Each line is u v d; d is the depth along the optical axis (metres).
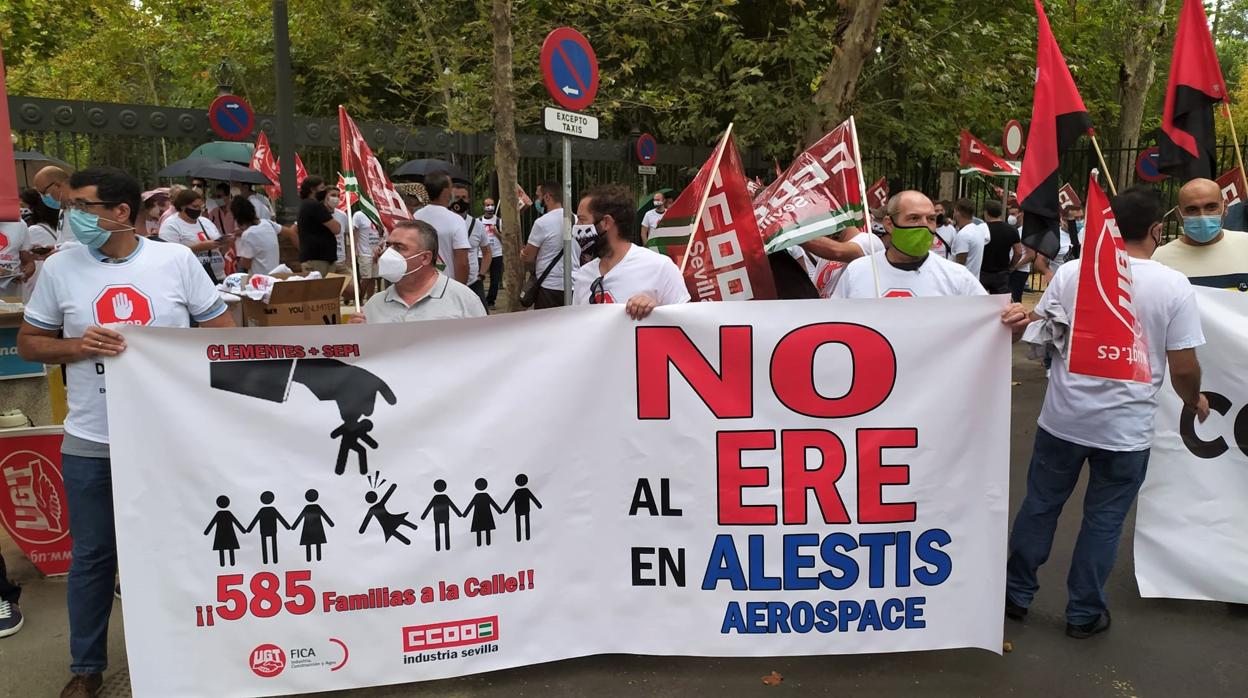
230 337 3.22
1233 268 4.57
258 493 3.27
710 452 3.50
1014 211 17.02
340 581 3.34
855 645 3.57
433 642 3.41
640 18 12.15
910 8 17.66
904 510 3.53
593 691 3.50
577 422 3.46
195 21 24.58
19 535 4.49
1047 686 3.56
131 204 3.30
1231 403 4.15
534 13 11.91
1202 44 5.34
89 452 3.30
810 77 17.09
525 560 3.47
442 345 3.37
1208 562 4.19
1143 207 3.81
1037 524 4.03
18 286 7.12
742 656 3.59
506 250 7.40
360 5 14.73
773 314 3.45
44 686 3.58
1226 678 3.63
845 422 3.49
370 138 13.92
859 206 4.52
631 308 3.44
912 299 3.46
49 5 22.42
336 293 5.98
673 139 19.05
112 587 3.46
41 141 12.18
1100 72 22.39
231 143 12.31
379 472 3.35
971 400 3.50
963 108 18.78
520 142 15.02
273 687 3.33
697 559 3.53
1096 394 3.74
